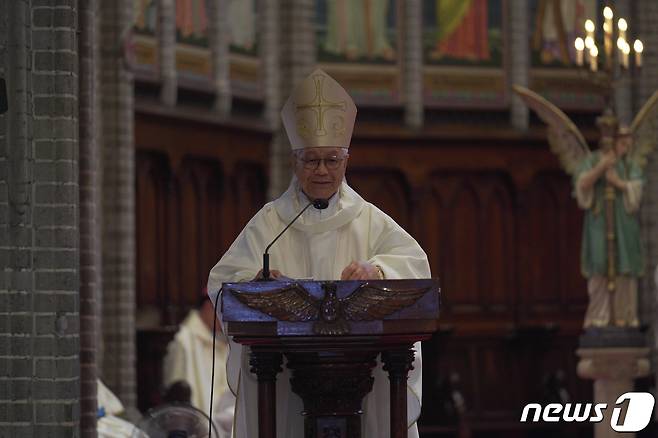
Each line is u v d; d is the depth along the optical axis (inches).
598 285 1428.4
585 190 1429.6
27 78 799.7
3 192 797.9
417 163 1876.2
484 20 1904.5
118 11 1466.5
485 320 1887.3
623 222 1425.9
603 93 1462.8
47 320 802.8
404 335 567.2
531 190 1907.0
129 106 1486.2
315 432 576.7
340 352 569.9
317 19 1846.7
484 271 1893.5
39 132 806.5
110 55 1467.8
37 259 805.2
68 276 807.1
